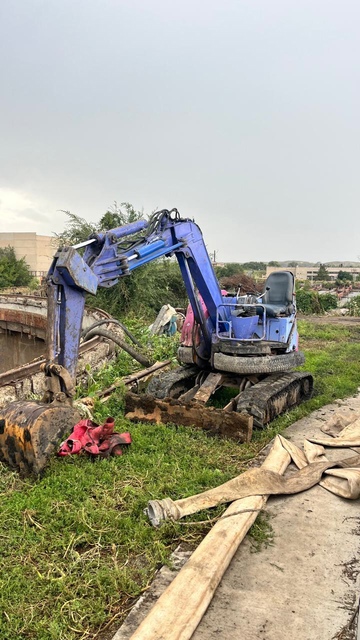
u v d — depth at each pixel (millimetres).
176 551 3918
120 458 5414
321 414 7562
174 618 3068
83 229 19453
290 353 7531
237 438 6094
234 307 7539
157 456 5535
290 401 7754
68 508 4367
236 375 7477
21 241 67812
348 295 37594
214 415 6219
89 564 3658
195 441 5977
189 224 7047
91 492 4695
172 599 3223
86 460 5277
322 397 8297
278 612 3301
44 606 3258
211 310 7352
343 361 11758
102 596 3363
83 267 5164
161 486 4770
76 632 3090
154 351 10602
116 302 18156
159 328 13055
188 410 6379
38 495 4527
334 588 3551
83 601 3297
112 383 8266
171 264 20734
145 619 3061
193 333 7445
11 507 4324
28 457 4824
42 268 69875
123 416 6824
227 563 3703
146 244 6273
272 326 7508
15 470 4934
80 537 3955
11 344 18812
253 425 6457
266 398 6566
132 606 3320
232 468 5352
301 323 20688
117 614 3256
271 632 3127
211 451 5723
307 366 10797
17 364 18406
